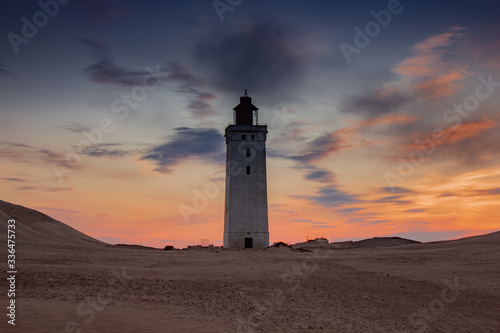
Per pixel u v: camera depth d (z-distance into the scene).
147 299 25.61
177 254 49.00
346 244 77.00
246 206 69.94
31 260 37.47
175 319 20.05
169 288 29.45
